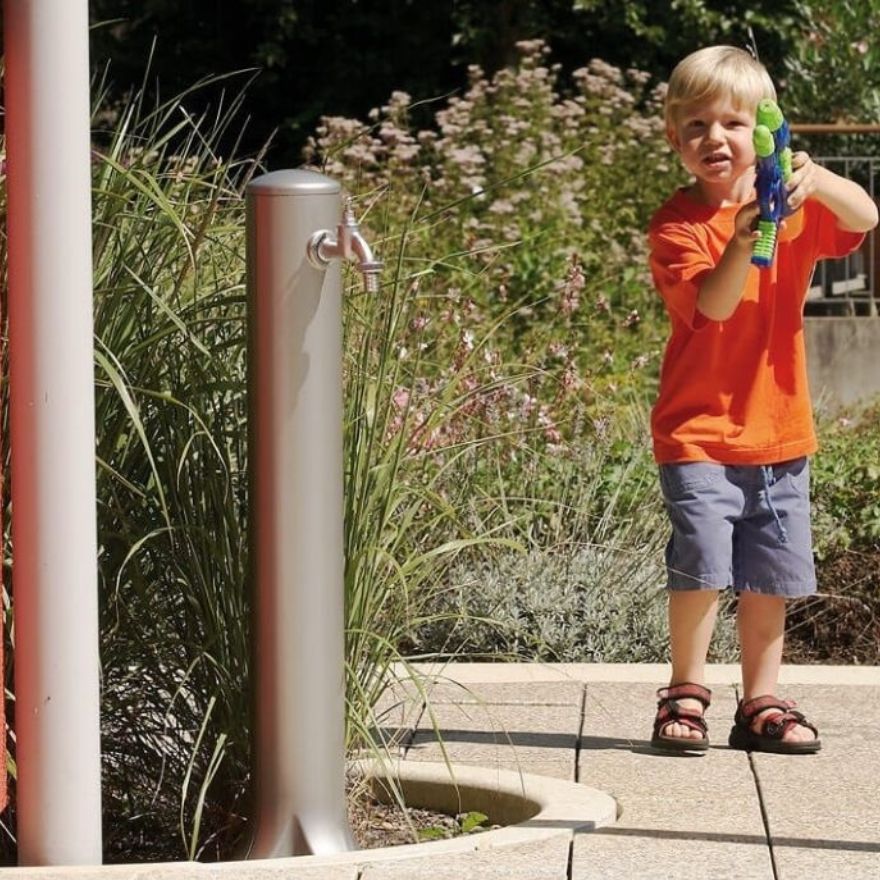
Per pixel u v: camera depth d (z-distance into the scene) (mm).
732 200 5477
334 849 4188
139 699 4648
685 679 5414
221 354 4590
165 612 4590
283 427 4090
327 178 4141
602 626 7141
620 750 5367
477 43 17922
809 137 18969
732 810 4648
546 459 7871
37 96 3982
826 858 4188
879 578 7707
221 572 4441
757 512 5410
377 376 4660
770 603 5457
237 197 4918
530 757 5277
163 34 18406
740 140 5359
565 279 10859
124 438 4539
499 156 12383
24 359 4016
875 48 19578
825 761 5215
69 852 4082
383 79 18344
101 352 4438
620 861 4145
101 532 4484
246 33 18484
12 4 3992
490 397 7367
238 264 4863
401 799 4543
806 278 5449
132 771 4793
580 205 12555
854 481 8289
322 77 18453
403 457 4742
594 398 9438
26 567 4043
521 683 6281
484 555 7242
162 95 18359
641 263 12188
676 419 5418
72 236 4012
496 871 4039
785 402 5402
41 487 4020
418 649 6973
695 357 5391
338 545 4160
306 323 4082
